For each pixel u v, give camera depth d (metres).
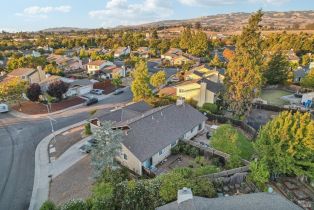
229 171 28.31
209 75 73.12
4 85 59.50
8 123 49.91
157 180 25.58
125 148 31.09
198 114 43.09
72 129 46.25
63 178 30.98
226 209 18.64
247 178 27.45
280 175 28.69
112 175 27.77
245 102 51.31
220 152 33.25
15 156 36.72
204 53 136.62
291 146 25.53
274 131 27.08
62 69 99.25
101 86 76.94
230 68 51.22
